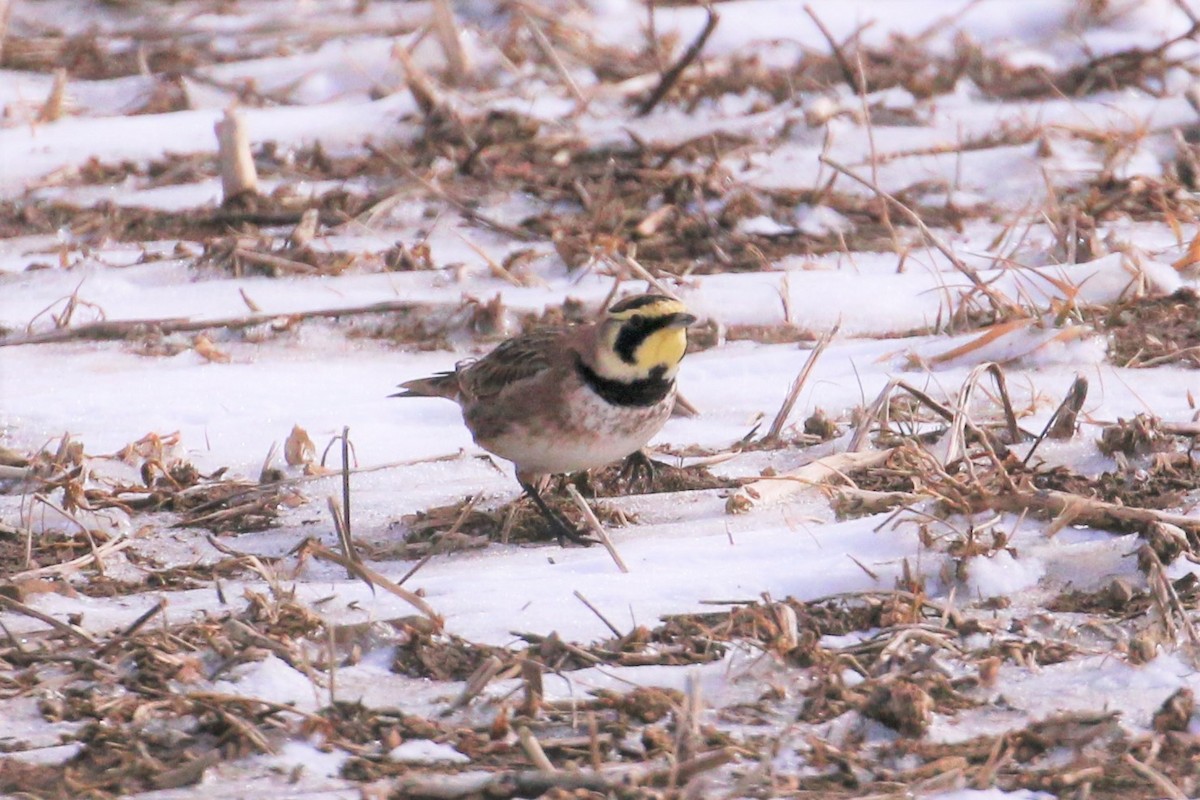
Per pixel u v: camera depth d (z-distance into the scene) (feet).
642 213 56.70
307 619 31.14
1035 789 25.43
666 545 34.86
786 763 26.27
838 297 49.29
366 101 69.41
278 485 38.70
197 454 41.04
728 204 56.13
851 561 33.30
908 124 64.34
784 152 62.23
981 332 46.29
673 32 72.69
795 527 35.37
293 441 40.29
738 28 74.95
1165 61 67.87
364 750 26.94
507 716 27.76
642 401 35.17
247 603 32.53
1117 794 25.25
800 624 31.01
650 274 50.24
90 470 39.34
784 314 48.52
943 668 29.17
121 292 52.06
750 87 68.13
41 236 57.36
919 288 49.75
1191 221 54.03
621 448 35.78
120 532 36.96
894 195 58.08
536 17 75.10
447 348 47.67
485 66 71.67
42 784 25.85
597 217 55.01
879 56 70.38
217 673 29.30
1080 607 31.65
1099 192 56.49
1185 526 33.78
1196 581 31.94
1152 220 54.80
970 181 59.11
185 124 67.10
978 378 39.86
